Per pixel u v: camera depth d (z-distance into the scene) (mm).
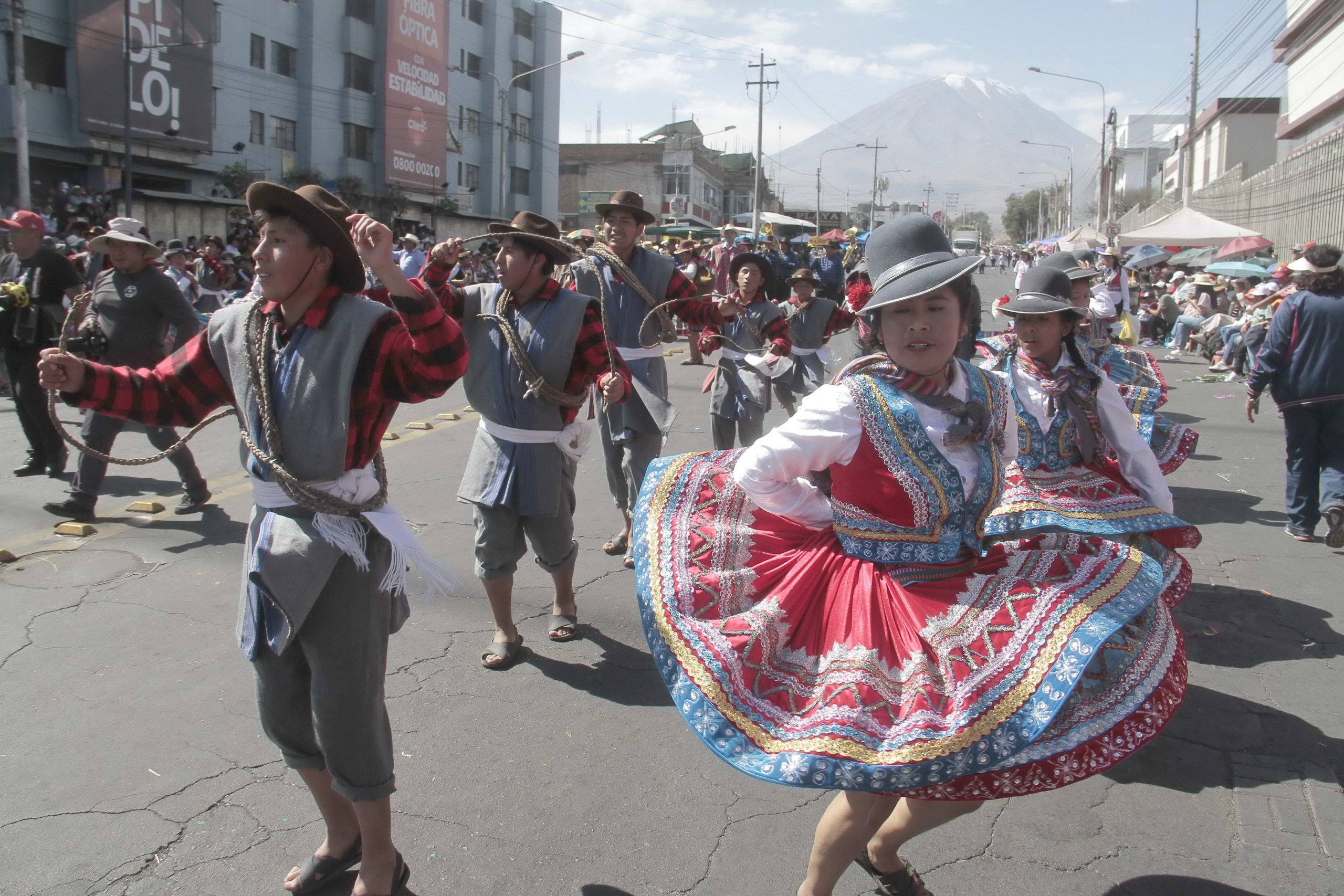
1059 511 3682
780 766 2053
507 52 50062
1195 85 29578
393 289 2281
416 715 3756
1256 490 7484
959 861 2920
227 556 5523
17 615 4648
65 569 5277
